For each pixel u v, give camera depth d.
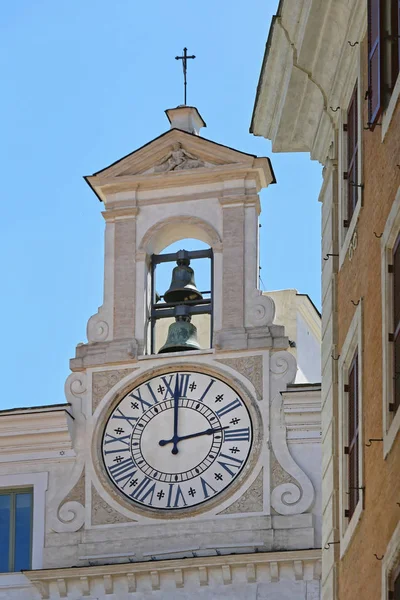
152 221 46.16
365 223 30.83
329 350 33.22
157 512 43.56
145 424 44.41
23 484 44.38
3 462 44.56
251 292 45.16
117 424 44.50
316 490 43.28
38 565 43.69
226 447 43.91
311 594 42.41
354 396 31.19
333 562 31.92
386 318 28.72
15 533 44.09
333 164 33.78
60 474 44.38
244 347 44.50
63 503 44.12
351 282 31.84
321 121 34.38
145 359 44.78
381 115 29.59
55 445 44.50
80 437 44.53
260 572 42.69
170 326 45.44
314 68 33.94
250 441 43.88
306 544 42.84
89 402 44.75
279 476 43.50
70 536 43.81
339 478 31.86
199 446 44.03
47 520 44.03
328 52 33.38
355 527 30.23
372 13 29.86
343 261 32.62
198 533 43.31
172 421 44.31
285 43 34.28
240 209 45.91
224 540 43.16
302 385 44.06
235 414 44.16
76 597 43.25
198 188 46.28
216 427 44.09
